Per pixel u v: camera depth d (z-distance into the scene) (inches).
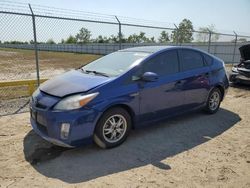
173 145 174.9
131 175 136.5
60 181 129.7
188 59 215.2
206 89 228.7
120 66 182.1
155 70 187.3
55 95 154.9
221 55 1031.0
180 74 202.8
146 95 177.3
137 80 173.2
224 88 249.4
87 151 162.1
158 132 197.0
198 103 224.4
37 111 156.6
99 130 157.8
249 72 364.5
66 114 146.1
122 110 167.2
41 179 131.3
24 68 727.7
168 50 201.5
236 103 294.0
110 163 148.5
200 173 139.9
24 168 141.4
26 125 205.0
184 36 573.9
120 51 214.5
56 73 606.9
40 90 168.9
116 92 161.2
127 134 173.8
